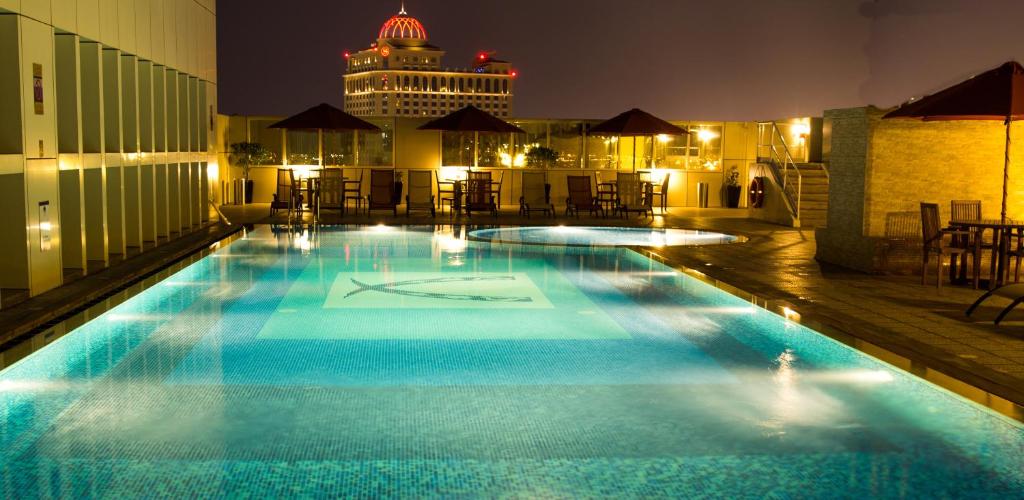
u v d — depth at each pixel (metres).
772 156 18.28
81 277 8.37
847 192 9.82
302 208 17.88
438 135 20.39
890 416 4.36
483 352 5.67
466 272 9.31
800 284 8.31
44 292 7.43
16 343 5.69
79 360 5.33
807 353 5.71
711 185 20.86
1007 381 4.71
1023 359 5.25
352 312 6.99
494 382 4.95
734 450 3.86
